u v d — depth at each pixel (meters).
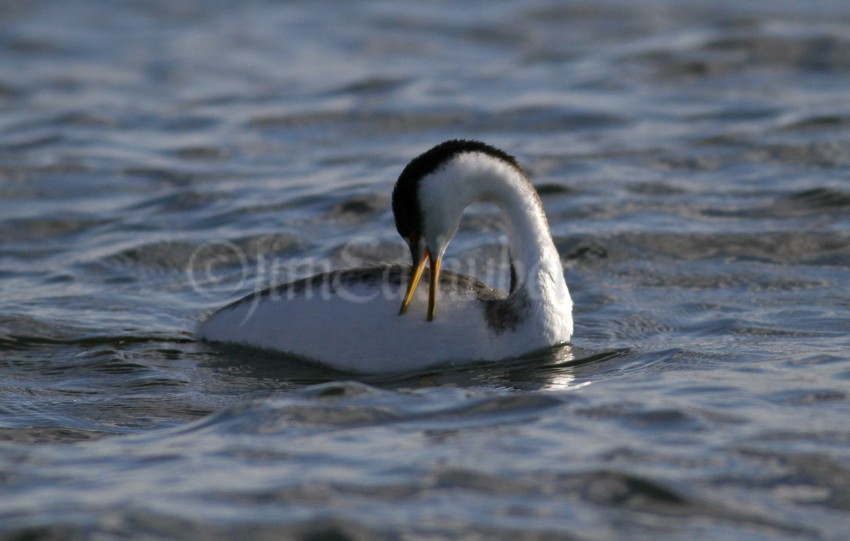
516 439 8.56
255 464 8.23
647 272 14.36
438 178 11.10
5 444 9.25
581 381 10.55
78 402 10.50
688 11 30.84
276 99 24.12
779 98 22.44
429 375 11.07
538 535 6.97
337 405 9.52
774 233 15.41
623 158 19.30
